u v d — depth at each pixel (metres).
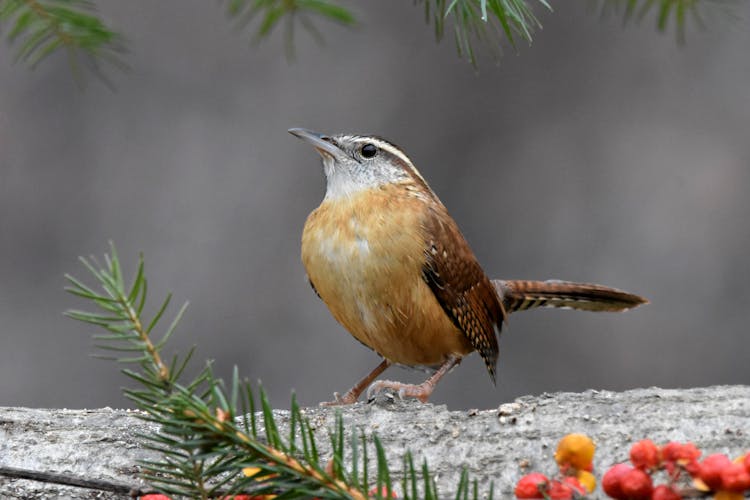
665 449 3.45
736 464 3.40
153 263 12.45
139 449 5.79
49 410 6.21
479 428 5.48
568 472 3.59
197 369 12.09
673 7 4.84
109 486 4.30
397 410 5.73
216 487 3.37
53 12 4.31
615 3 4.89
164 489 3.40
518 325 12.91
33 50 4.41
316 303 12.47
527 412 5.49
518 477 5.22
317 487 3.25
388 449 5.46
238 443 3.19
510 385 12.69
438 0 4.52
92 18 4.35
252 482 3.39
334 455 3.26
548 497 3.47
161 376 3.15
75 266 12.35
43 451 5.80
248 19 4.58
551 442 5.30
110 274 3.12
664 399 5.43
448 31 13.51
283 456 3.25
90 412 6.17
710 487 3.40
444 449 5.41
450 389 12.66
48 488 5.64
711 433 5.17
